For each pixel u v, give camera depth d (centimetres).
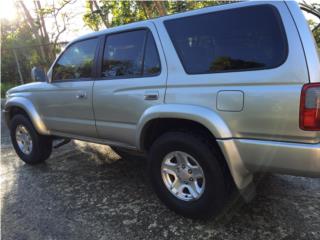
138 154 348
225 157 251
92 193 362
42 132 434
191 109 262
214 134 252
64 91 385
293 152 226
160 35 293
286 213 295
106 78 340
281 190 340
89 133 372
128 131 323
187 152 277
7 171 450
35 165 470
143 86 299
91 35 362
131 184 382
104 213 315
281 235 263
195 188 283
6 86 1842
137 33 315
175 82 276
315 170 223
